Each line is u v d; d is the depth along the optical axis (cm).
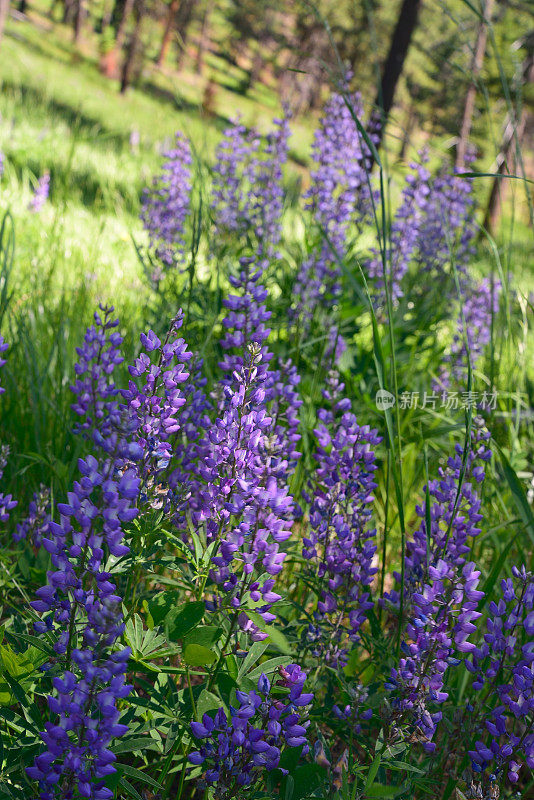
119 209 891
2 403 366
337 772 200
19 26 4316
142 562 207
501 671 224
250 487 192
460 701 246
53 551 166
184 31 5384
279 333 489
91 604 164
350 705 217
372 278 558
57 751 150
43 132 1233
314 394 430
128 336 414
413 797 216
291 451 277
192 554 226
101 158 1340
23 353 387
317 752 204
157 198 619
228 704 197
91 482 165
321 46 3916
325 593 240
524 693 196
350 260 556
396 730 198
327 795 192
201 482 246
